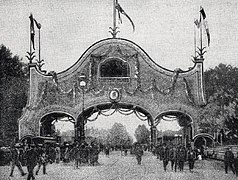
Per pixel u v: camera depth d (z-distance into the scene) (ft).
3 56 132.36
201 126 130.11
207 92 130.62
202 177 85.81
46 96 132.57
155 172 91.66
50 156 109.70
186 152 94.02
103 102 132.67
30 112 132.36
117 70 133.08
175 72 131.13
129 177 84.07
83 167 101.45
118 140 142.51
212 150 121.29
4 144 131.23
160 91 132.16
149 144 136.67
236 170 88.17
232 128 128.47
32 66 132.16
